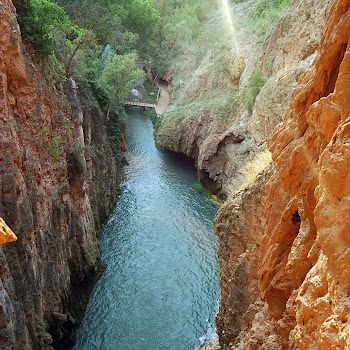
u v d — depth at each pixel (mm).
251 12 57688
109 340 20578
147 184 41062
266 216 12898
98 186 31094
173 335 21047
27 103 18094
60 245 20000
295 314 9172
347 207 6949
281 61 34094
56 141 20828
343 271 6746
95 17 49812
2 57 16406
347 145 7250
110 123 42688
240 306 15938
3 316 13359
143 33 68125
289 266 10141
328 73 10984
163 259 27719
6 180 15133
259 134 32844
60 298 19359
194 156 45906
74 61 33156
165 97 64625
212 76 50594
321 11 29609
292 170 11070
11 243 15148
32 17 19250
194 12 78500
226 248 17891
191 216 34531
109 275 25688
